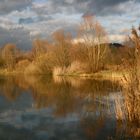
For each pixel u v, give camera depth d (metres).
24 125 19.20
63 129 17.77
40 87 45.06
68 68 72.25
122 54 17.22
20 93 37.44
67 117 21.16
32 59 104.62
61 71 72.50
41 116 21.92
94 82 48.56
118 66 18.14
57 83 51.06
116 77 50.97
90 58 65.94
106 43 65.12
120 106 18.31
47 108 25.33
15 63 108.38
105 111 22.23
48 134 16.86
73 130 17.41
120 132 16.08
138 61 16.66
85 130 17.20
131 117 17.17
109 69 63.06
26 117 21.73
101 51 65.12
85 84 46.16
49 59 84.12
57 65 80.06
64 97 31.84
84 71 67.19
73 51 76.25
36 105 27.08
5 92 38.91
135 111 17.06
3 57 109.69
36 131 17.64
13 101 30.17
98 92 34.50
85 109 23.78
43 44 95.50
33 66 87.31
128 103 17.28
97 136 15.77
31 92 38.34
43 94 35.56
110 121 18.78
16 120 20.80
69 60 79.06
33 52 100.25
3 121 20.50
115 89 35.34
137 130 15.98
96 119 19.77
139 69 16.95
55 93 36.09
